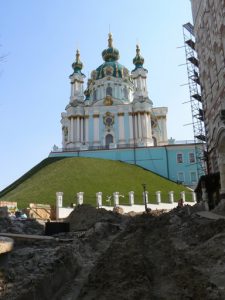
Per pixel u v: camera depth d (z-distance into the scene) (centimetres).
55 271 1444
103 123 11481
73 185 7612
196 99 6675
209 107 4000
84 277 1619
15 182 9562
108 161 9762
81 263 1869
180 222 2808
